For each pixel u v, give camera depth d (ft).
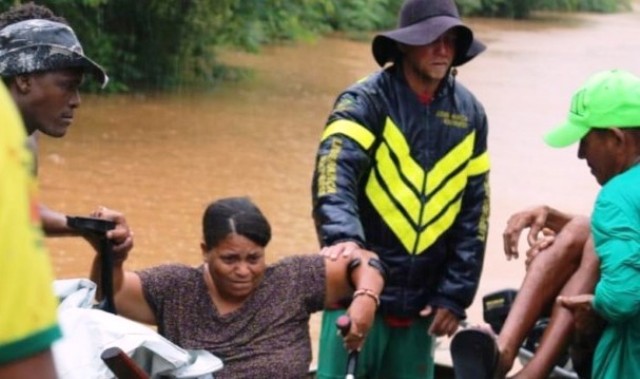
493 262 45.98
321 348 20.93
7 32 15.65
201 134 71.97
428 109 20.52
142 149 66.03
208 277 16.92
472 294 20.85
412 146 20.43
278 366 16.49
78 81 16.02
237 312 16.72
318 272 17.06
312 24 122.83
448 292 20.72
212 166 62.75
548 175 64.39
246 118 78.69
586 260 19.47
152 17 88.89
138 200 54.44
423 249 20.59
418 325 20.97
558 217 20.84
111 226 16.08
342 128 20.10
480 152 21.07
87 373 13.58
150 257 45.78
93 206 53.06
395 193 20.43
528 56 119.96
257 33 102.06
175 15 89.81
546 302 19.61
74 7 83.71
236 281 16.52
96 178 58.13
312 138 73.00
